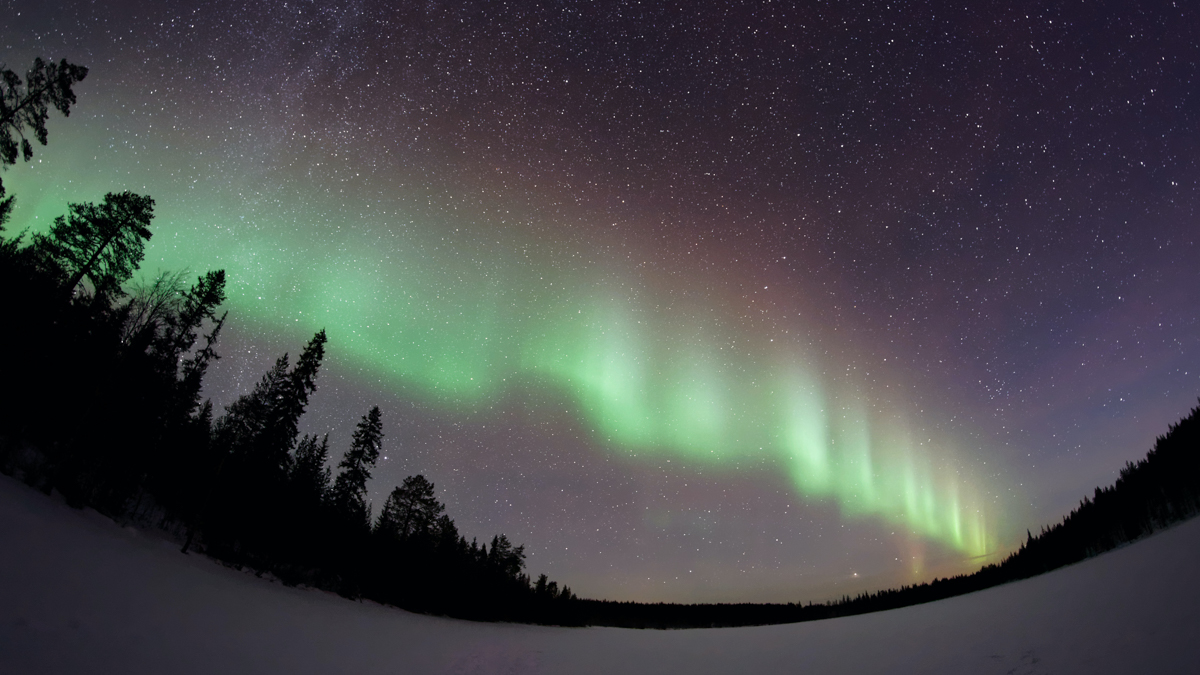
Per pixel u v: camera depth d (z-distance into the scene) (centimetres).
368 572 4944
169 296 3139
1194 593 1205
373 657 1902
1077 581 2083
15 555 1295
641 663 2059
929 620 2217
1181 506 3469
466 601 5878
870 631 2267
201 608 1769
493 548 7644
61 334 2712
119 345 2988
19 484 2055
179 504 3519
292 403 3969
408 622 3644
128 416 3039
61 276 2961
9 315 2461
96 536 2038
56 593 1205
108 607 1288
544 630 4903
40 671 865
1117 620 1253
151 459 3494
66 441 2619
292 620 2261
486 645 2558
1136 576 1678
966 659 1355
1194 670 838
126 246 3369
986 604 2325
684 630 3800
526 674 1895
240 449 3988
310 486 4672
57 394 2669
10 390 2419
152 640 1214
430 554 5988
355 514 4972
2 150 2861
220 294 3556
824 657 1822
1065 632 1312
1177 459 3950
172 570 2222
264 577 3334
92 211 3225
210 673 1175
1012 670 1157
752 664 1903
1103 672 965
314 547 4431
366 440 4784
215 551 3244
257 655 1460
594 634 3631
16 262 2703
